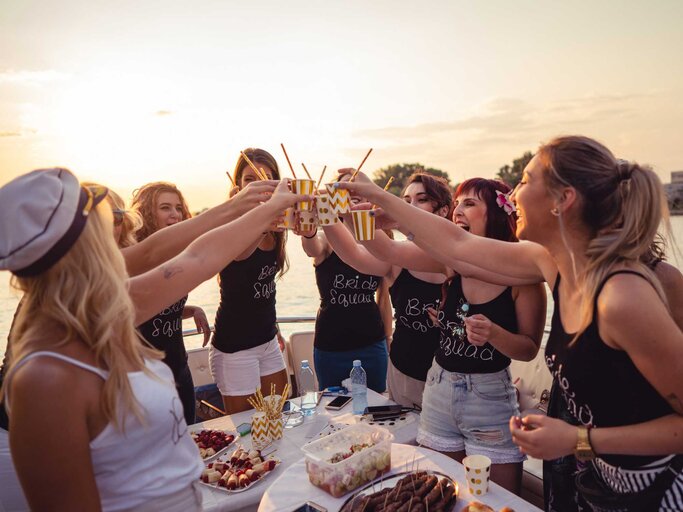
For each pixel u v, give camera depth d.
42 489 0.76
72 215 0.81
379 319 2.92
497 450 1.81
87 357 0.82
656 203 1.04
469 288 1.89
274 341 2.89
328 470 1.44
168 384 0.98
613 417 1.13
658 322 0.96
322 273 2.83
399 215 1.70
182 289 1.16
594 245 1.09
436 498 1.32
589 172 1.11
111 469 0.87
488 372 1.83
